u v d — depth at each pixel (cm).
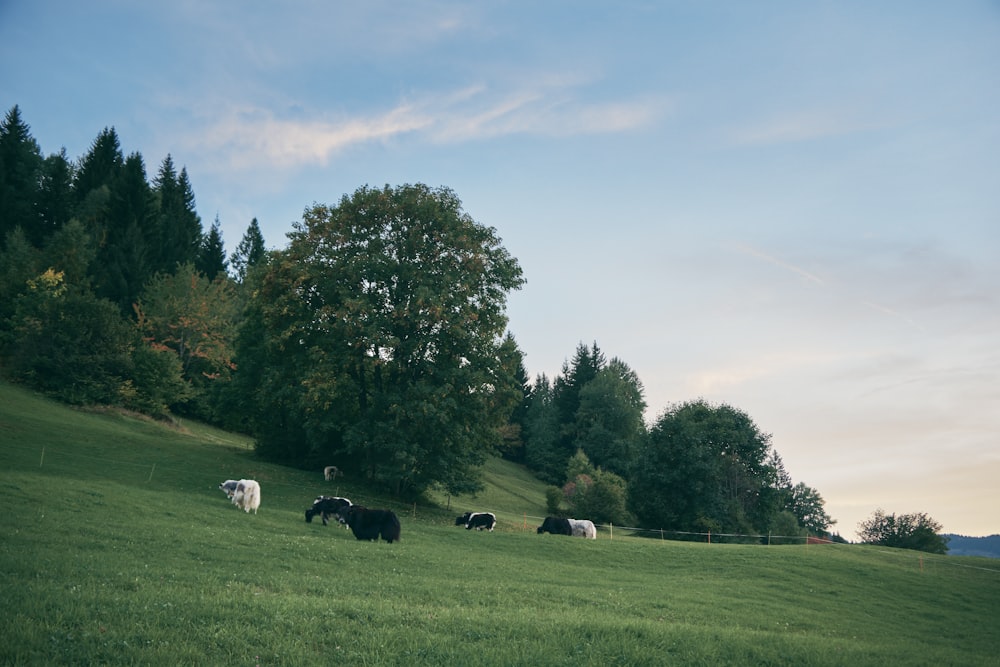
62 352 6694
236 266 15000
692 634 1583
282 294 5359
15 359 6606
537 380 16950
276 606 1410
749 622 2266
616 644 1376
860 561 4350
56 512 2630
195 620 1241
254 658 1066
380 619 1413
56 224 10944
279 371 5428
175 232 12050
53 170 11331
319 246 5322
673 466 7200
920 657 1808
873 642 2183
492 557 3288
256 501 3756
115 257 10012
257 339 6462
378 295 5216
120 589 1493
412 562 2736
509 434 12812
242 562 2241
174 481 4475
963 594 3762
